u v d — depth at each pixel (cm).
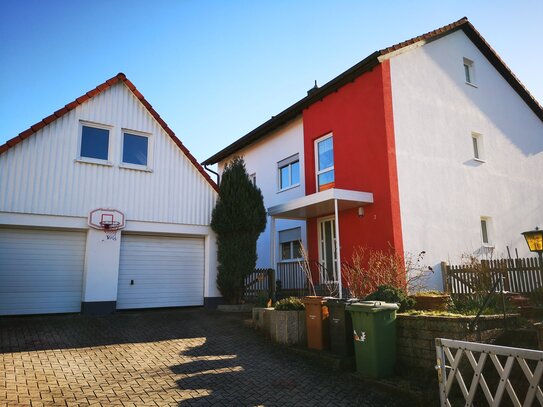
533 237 754
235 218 1234
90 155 1152
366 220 1182
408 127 1208
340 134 1328
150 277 1204
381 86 1187
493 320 605
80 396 531
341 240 1267
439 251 1177
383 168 1148
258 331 930
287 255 1639
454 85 1382
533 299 843
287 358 732
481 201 1341
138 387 573
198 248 1298
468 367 550
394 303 657
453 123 1338
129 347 776
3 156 1008
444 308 725
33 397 516
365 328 631
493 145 1446
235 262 1227
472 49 1493
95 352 734
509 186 1452
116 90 1213
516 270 946
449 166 1282
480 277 988
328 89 1362
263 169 1808
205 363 693
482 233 1360
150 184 1216
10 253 1027
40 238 1065
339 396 562
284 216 1388
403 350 630
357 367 641
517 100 1594
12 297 1016
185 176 1281
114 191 1155
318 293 1199
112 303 1102
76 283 1091
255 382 608
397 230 1100
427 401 531
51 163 1072
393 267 1009
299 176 1585
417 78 1276
